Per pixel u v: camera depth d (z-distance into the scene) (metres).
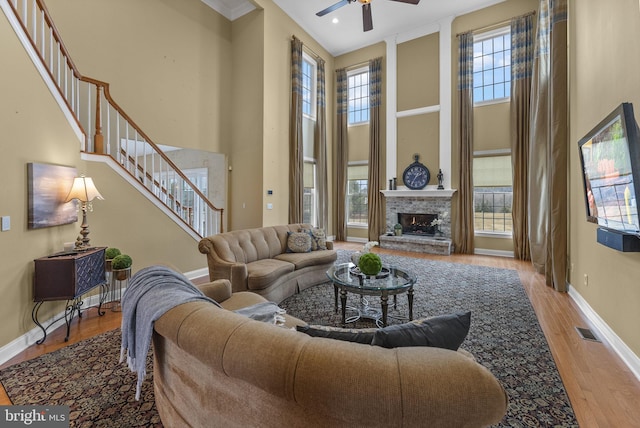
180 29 5.32
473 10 6.31
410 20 6.71
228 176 6.25
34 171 2.48
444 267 5.17
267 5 5.88
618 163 2.02
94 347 2.43
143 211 3.92
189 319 1.08
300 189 6.62
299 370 0.80
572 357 2.26
